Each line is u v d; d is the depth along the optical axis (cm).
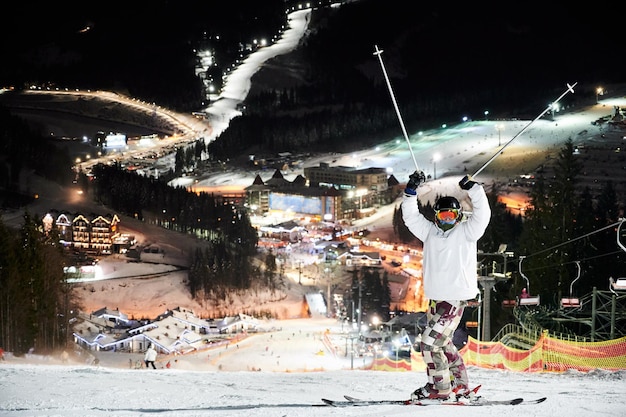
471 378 1449
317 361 9794
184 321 11419
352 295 13262
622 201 19050
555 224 7550
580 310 4466
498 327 6328
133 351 10338
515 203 19638
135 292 14450
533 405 892
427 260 877
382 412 825
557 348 2845
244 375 1570
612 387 1230
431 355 883
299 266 16288
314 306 13988
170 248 16888
